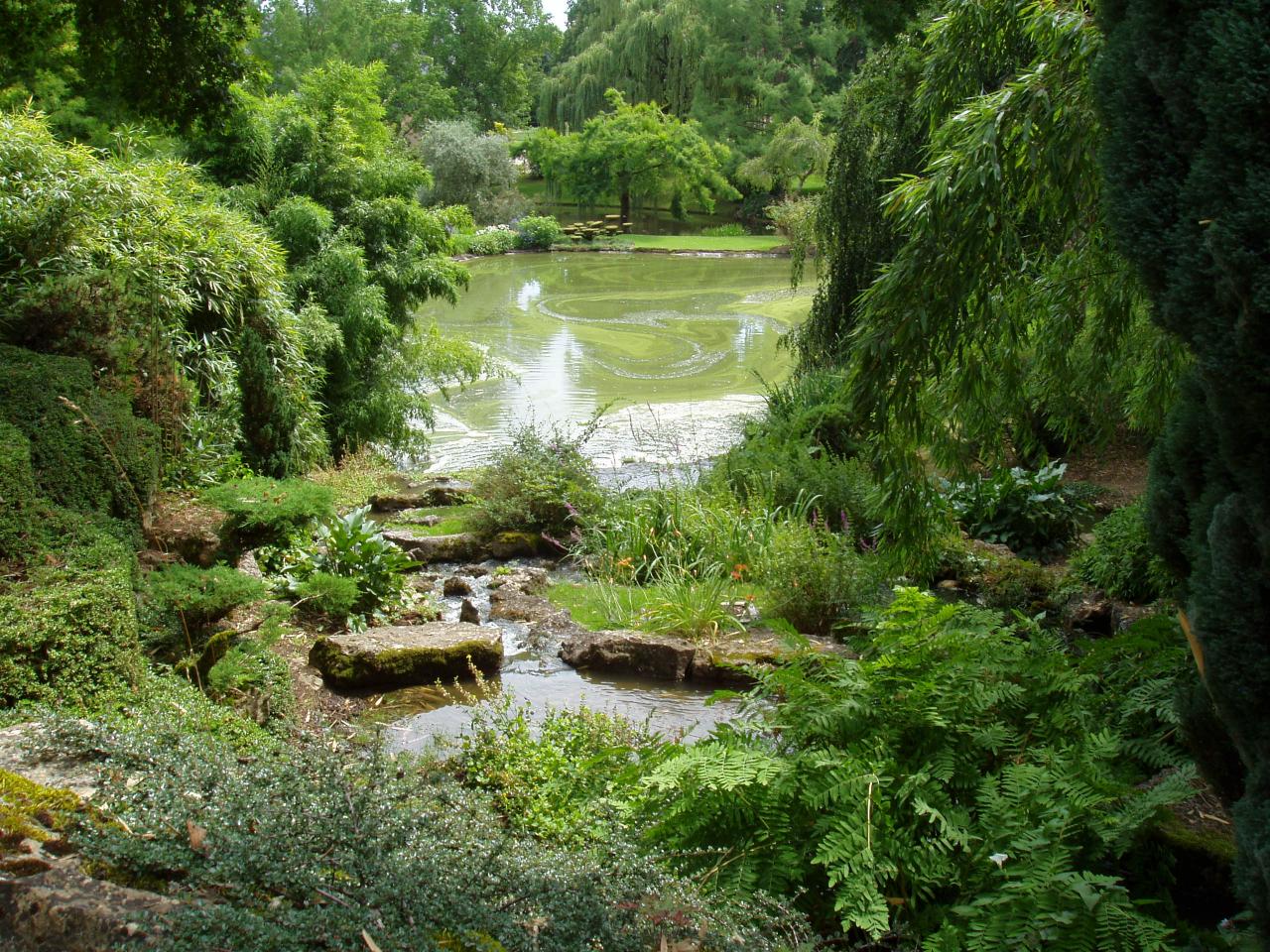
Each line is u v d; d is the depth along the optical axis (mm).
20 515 3963
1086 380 5383
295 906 1735
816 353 12727
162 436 6219
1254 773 1894
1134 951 2234
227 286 8445
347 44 46844
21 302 5840
